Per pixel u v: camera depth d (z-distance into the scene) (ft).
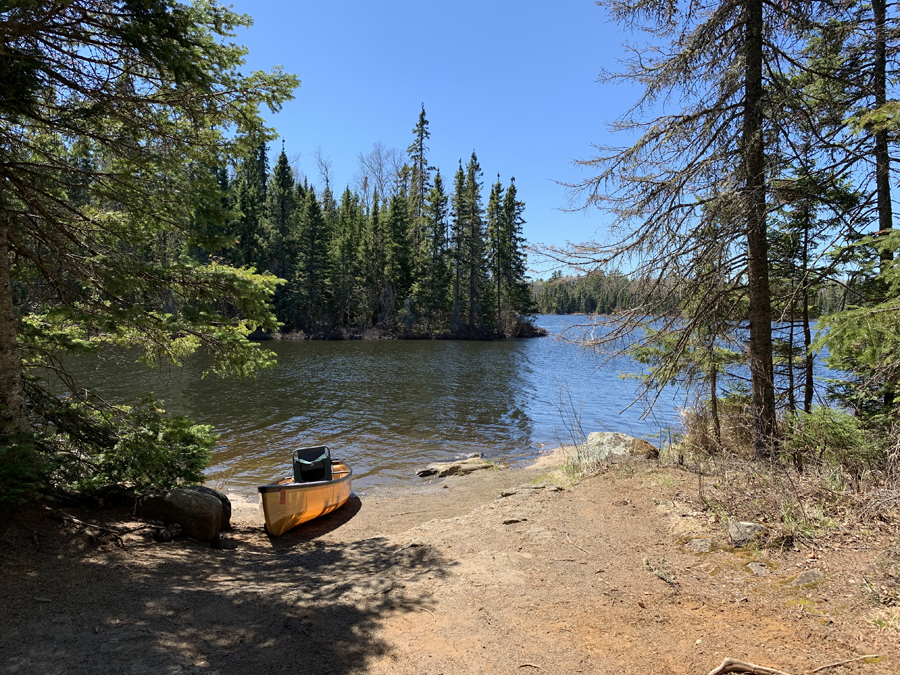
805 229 26.89
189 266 19.48
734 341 25.53
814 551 13.64
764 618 11.30
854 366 21.94
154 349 21.95
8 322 17.33
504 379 88.38
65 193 19.69
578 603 13.07
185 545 18.84
